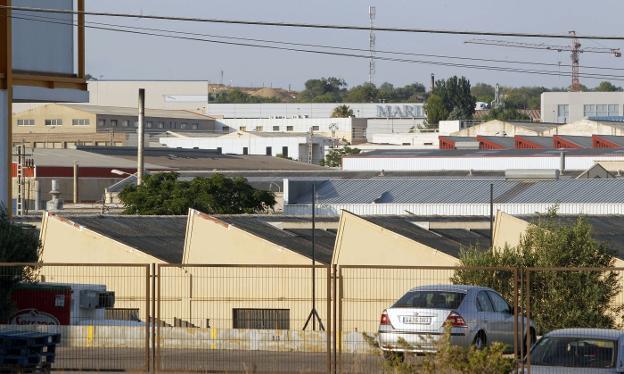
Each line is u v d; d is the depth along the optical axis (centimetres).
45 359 5591
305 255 10431
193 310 9862
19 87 8444
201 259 10738
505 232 10056
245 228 10994
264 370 5484
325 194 17462
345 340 6003
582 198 14862
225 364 5706
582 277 7650
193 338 6256
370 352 5316
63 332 6397
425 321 5712
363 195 17112
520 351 5191
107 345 6356
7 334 5519
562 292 7612
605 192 15062
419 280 8306
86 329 6378
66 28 8862
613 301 7894
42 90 8612
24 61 8531
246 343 6184
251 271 9825
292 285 9631
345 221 10431
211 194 17438
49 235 11081
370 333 6059
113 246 10806
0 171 8188
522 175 16312
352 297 8344
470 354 4284
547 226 8188
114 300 8544
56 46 8775
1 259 7100
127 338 6356
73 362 5797
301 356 5941
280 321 9594
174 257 10775
